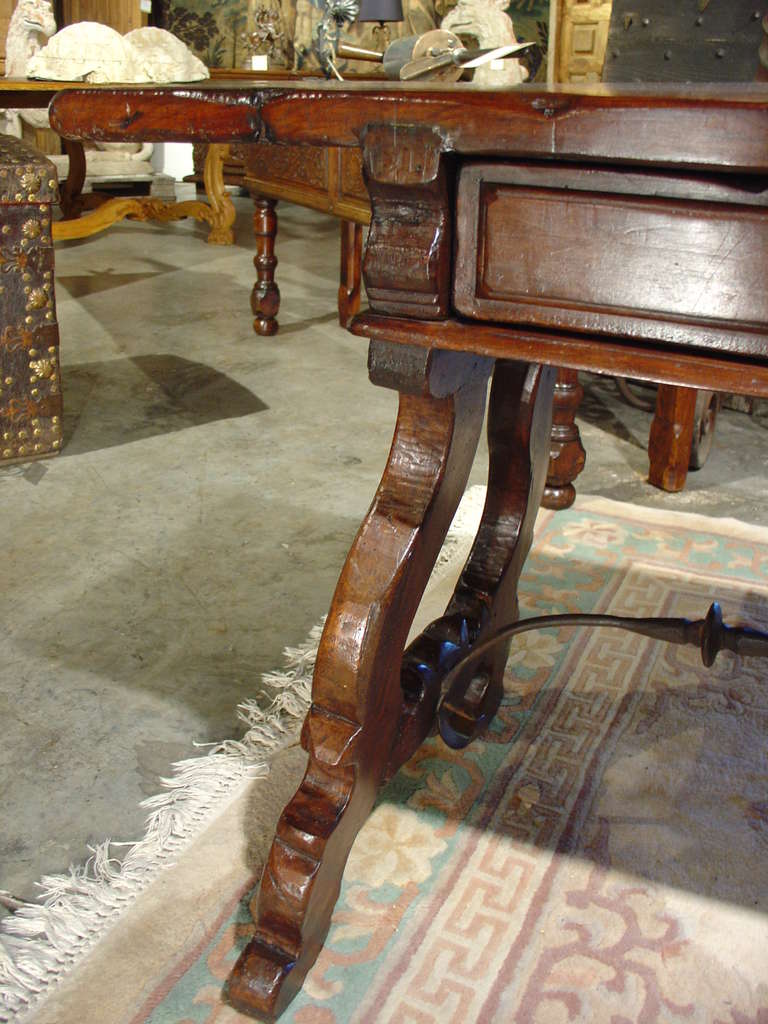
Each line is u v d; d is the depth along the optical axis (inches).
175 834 44.8
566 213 27.8
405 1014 36.4
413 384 32.0
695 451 88.9
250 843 44.4
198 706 55.2
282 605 66.1
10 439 87.4
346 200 98.7
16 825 45.9
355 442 96.9
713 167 24.6
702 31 76.2
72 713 54.1
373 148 28.6
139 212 176.2
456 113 27.1
